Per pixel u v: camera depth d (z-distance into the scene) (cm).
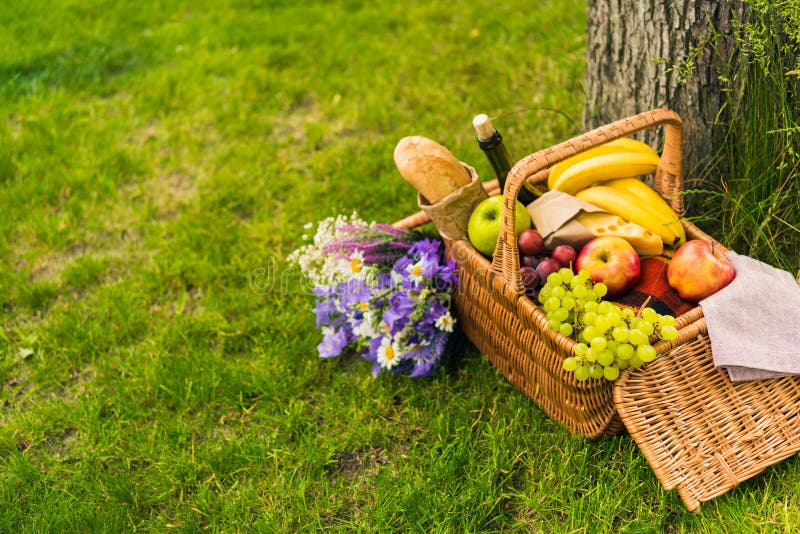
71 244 342
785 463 206
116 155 390
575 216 228
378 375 260
